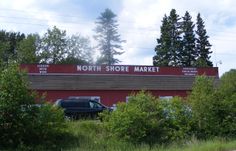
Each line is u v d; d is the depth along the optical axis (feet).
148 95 81.97
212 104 84.69
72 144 71.10
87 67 178.81
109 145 72.33
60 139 72.43
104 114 80.59
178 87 183.83
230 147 68.28
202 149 65.36
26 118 68.13
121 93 176.55
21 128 67.82
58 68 176.35
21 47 319.27
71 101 109.60
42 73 174.29
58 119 72.18
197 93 85.71
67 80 173.78
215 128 83.71
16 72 69.26
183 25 334.24
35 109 69.67
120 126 75.77
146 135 77.05
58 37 334.03
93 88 173.58
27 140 69.10
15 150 66.13
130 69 183.32
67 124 75.46
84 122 80.12
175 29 333.42
